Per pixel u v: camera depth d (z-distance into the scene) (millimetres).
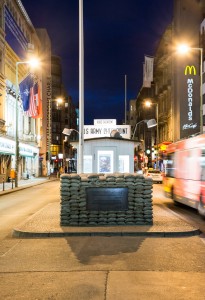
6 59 48406
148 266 7672
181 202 18781
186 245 9672
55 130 118938
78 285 6453
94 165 26641
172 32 63344
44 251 9070
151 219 12039
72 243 9906
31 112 46656
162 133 73562
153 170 49906
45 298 5867
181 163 18844
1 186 38625
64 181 11930
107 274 7098
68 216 11938
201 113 31828
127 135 27938
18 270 7473
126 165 26688
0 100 45562
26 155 56938
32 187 39062
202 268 7551
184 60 57094
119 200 12008
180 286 6395
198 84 56688
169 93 66312
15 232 11109
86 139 26312
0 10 45250
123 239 10383
